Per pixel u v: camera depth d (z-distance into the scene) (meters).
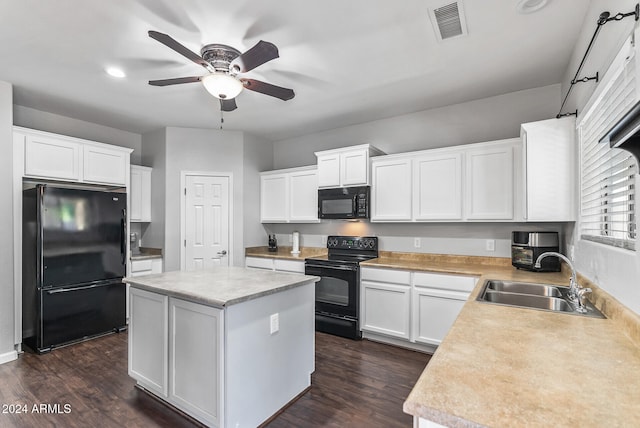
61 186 3.25
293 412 2.17
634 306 1.31
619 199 1.58
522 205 2.85
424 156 3.42
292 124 4.32
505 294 2.09
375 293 3.40
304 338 2.44
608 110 1.67
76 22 2.09
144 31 2.19
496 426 0.71
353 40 2.31
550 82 2.98
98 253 3.53
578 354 1.10
